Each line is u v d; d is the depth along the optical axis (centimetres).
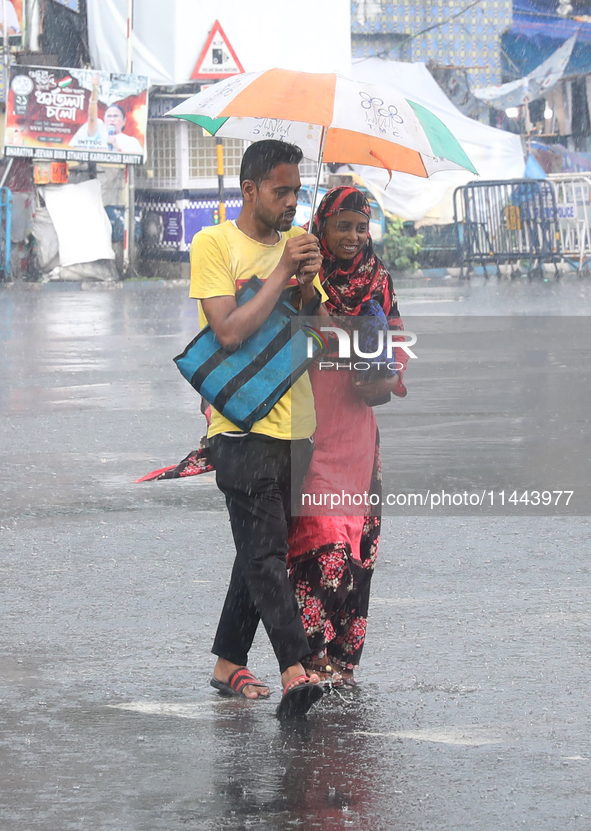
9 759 955
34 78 6384
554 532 1689
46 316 4800
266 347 1040
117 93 6581
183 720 1041
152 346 3778
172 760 950
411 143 1039
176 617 1337
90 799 878
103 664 1190
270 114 1027
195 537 1688
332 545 1080
